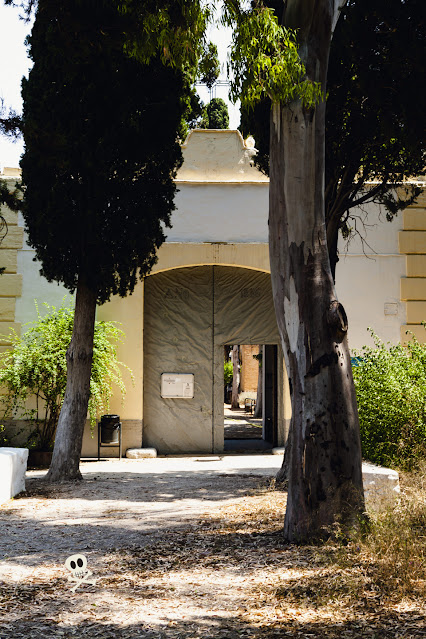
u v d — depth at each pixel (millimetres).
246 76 6277
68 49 9914
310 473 6453
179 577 5535
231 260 16828
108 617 4633
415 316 16953
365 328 16781
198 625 4422
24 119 11477
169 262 16703
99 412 16125
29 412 15297
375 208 17000
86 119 11188
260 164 12617
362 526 6289
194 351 17391
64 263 11781
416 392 10023
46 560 6230
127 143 11367
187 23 6500
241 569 5691
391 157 11453
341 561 5574
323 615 4523
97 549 6598
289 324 6707
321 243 6734
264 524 7434
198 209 16922
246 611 4668
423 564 5301
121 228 11766
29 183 11625
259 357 31094
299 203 6703
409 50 9242
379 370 10836
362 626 4289
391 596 4816
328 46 6887
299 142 6707
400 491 7582
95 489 10664
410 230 17109
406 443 9703
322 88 6793
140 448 16344
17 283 16281
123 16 8375
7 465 9680
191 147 17031
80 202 11461
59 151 11023
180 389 17125
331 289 6676
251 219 16984
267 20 6059
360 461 6566
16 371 14680
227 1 6074
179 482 11453
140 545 6699
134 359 16469
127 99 11211
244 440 20031
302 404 6566
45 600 5043
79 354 11797
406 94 9453
